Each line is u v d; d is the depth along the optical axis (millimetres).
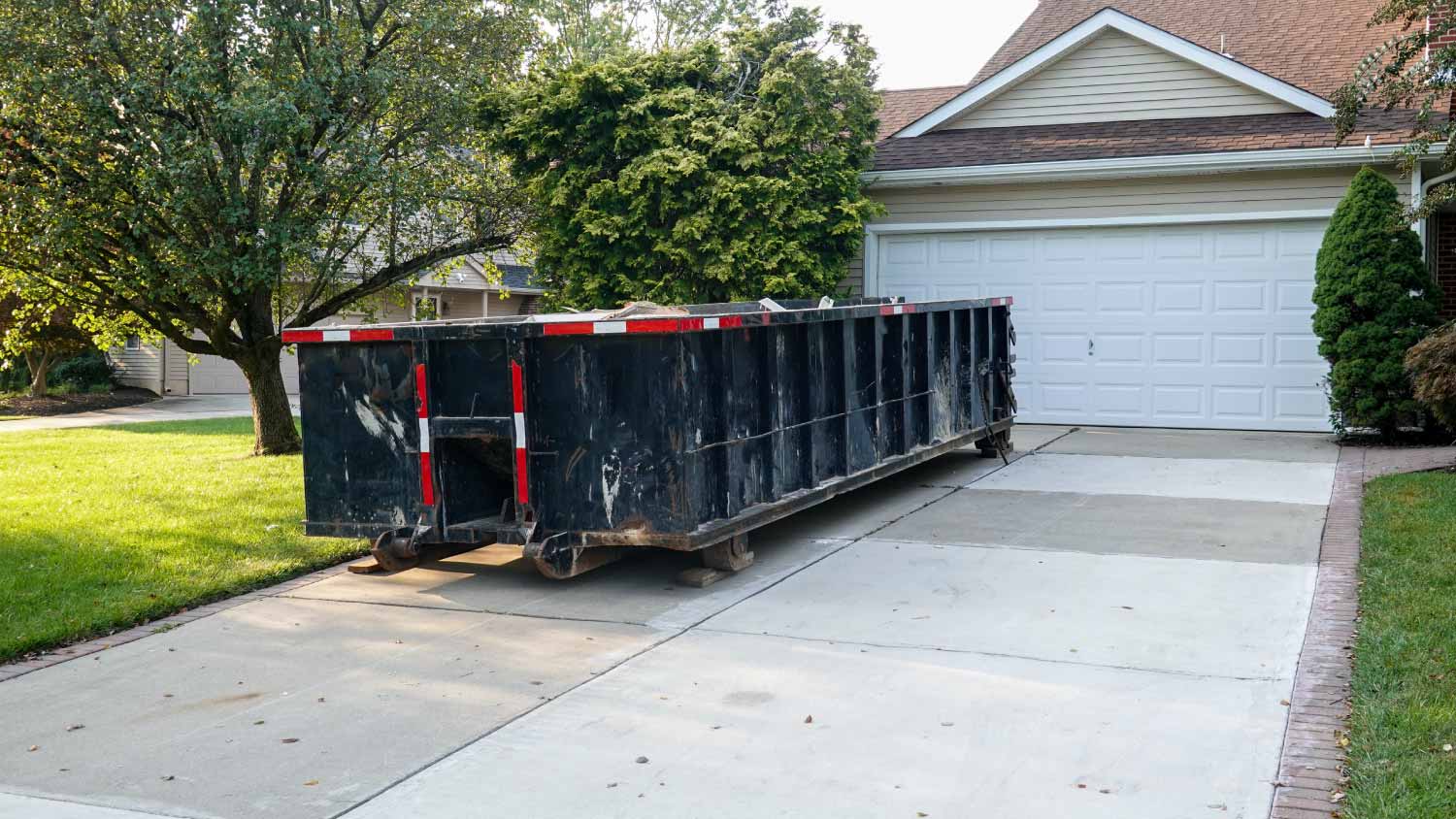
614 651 5707
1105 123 15062
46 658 5848
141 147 11500
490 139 13828
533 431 6773
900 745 4398
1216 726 4492
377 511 7223
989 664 5340
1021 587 6727
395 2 13273
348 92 12695
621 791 4051
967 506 9375
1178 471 10836
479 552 8203
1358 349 12156
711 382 6820
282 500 10250
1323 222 13258
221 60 11977
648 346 6492
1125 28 14648
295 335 7242
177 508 9828
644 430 6543
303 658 5750
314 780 4219
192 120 11914
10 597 6773
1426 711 4422
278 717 4895
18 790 4195
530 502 6758
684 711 4824
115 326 15062
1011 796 3926
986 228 14836
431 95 13180
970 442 10992
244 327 13570
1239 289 13727
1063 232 14531
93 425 19234
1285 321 13523
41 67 11469
